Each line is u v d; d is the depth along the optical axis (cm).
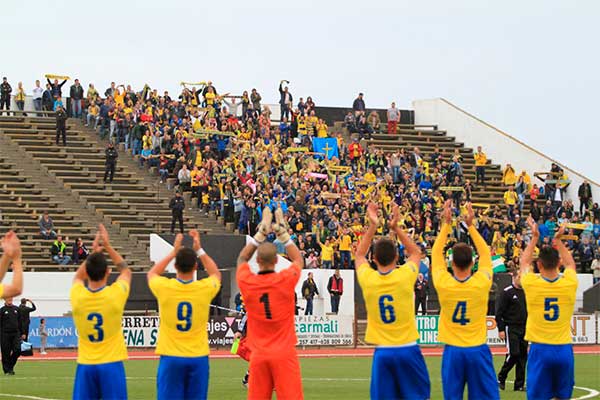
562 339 2069
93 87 7444
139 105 7112
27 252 5844
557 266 2066
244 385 3108
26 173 6625
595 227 6825
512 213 7075
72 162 6831
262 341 1820
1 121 7131
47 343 4822
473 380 1983
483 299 1975
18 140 6900
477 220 6631
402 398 1869
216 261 5806
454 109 8681
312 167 7019
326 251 5941
